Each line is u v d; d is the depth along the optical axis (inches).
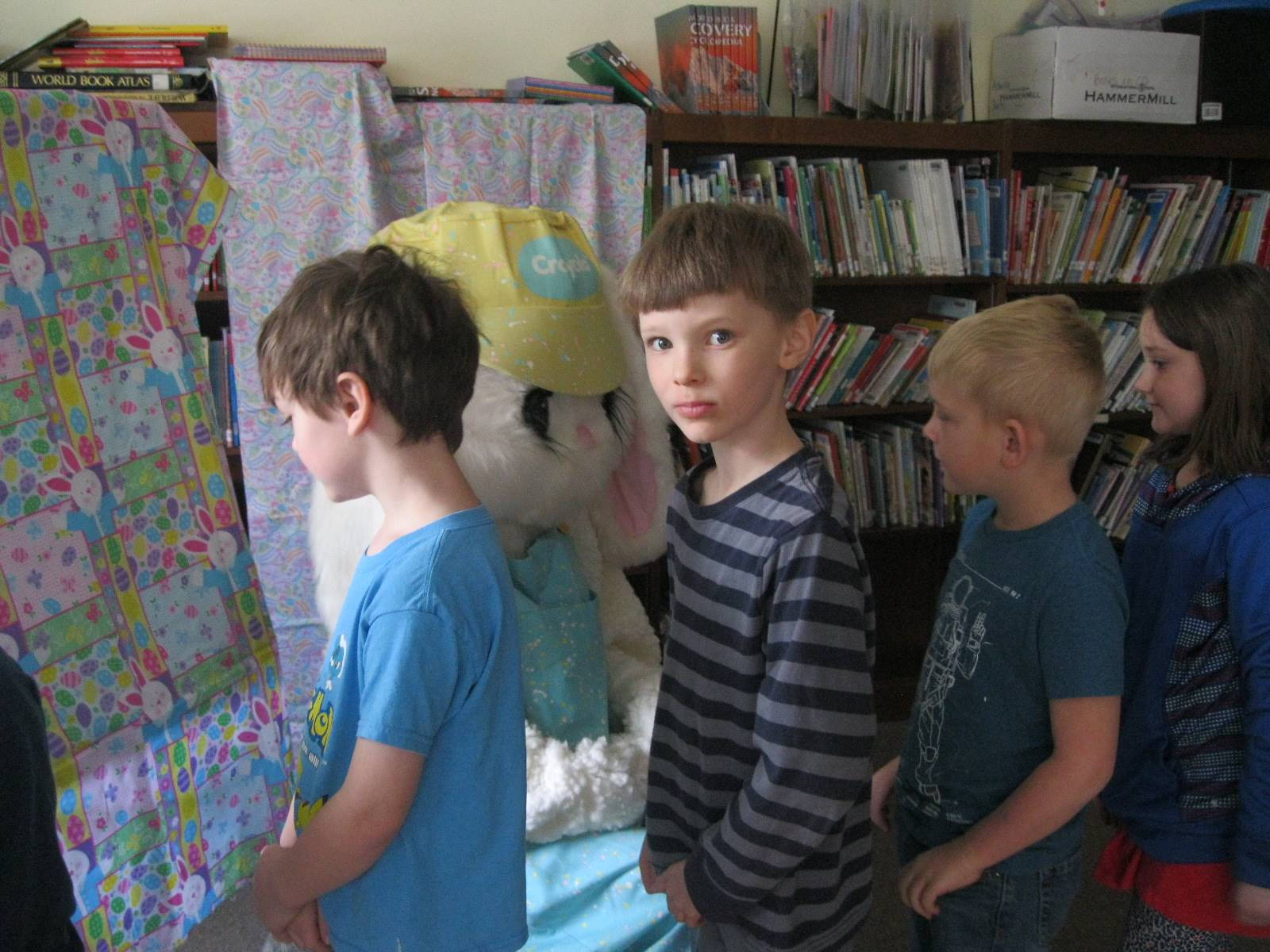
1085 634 41.2
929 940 50.0
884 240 98.4
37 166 44.3
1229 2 102.2
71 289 45.8
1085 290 109.0
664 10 97.7
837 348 99.9
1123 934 51.8
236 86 72.8
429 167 77.8
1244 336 45.8
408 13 89.4
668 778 43.1
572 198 82.4
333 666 35.8
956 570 47.6
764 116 90.6
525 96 83.9
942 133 97.2
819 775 35.0
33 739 28.4
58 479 44.6
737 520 37.9
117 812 46.6
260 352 36.0
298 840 33.8
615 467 66.4
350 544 60.4
